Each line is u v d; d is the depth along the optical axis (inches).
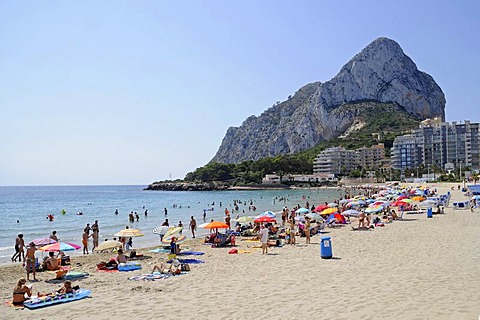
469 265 599.8
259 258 796.0
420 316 372.5
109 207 3257.9
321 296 471.5
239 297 490.6
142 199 4581.7
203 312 436.1
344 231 1192.8
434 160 7578.7
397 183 5679.1
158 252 948.6
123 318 430.6
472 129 7308.1
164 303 482.0
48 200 4549.7
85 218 2304.4
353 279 552.1
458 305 397.1
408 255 717.3
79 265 813.2
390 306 411.2
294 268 665.6
